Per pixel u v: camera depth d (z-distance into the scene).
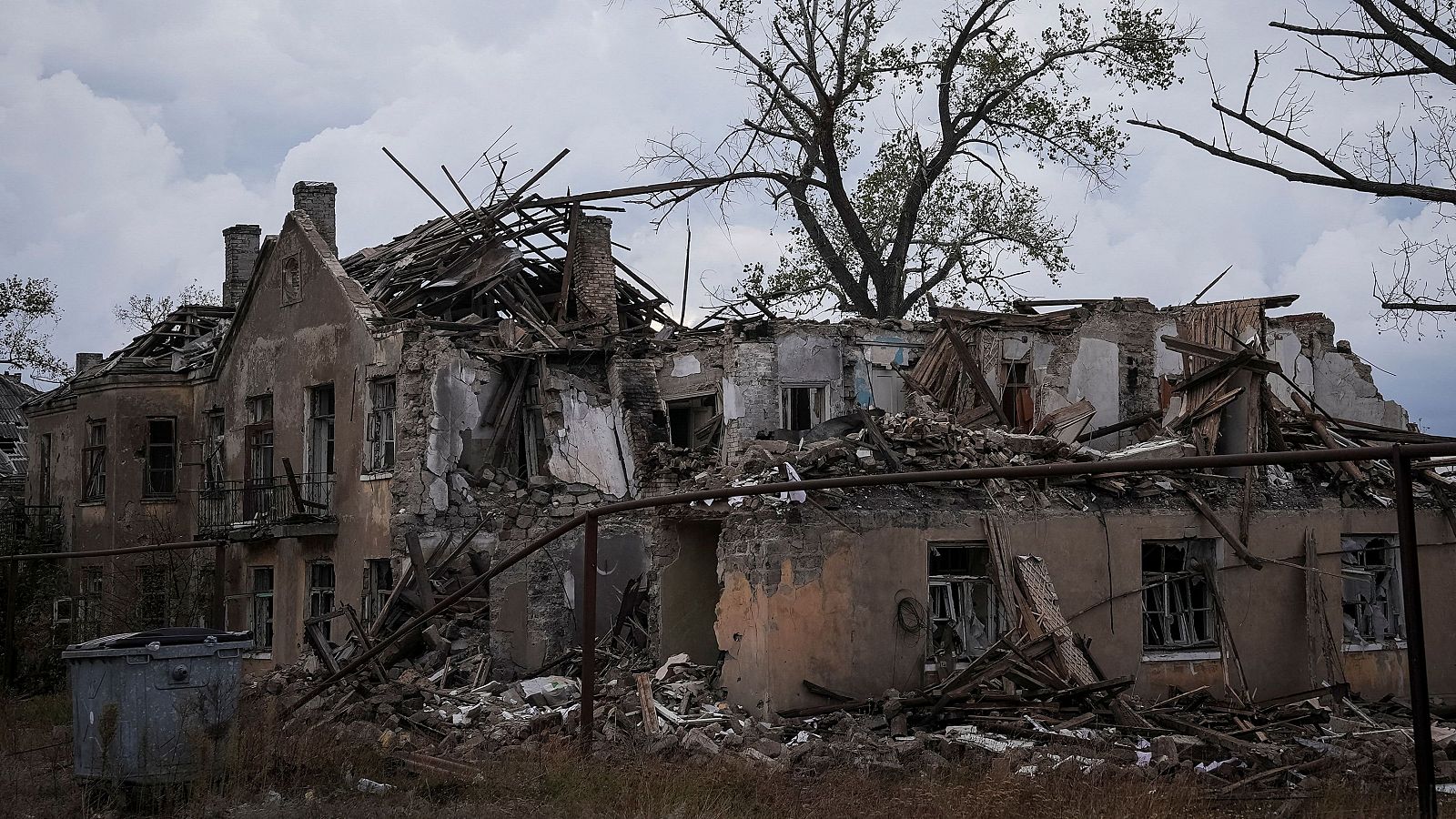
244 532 25.00
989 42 31.27
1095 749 13.27
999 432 18.11
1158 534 17.19
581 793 11.97
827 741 14.10
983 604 16.81
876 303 32.66
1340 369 25.83
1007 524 16.50
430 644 20.84
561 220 27.23
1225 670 17.05
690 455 23.27
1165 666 16.95
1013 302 24.86
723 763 12.77
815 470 16.27
